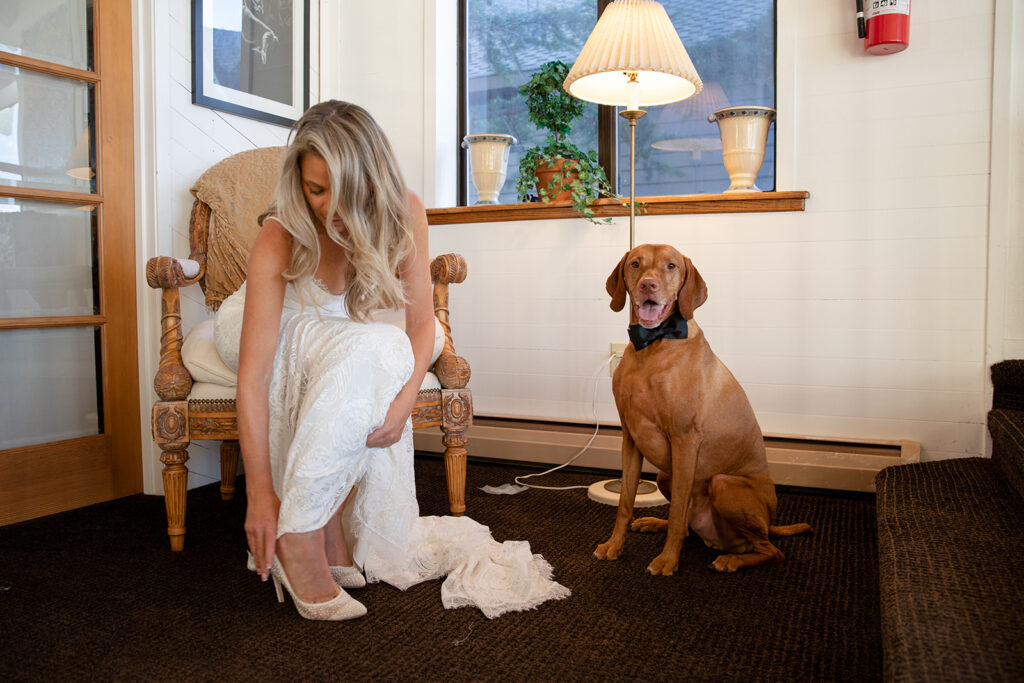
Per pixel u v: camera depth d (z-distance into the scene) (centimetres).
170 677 129
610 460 281
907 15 248
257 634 145
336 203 135
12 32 225
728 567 176
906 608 104
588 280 301
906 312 259
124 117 254
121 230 254
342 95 349
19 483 225
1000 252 247
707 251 282
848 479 245
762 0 297
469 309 321
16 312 228
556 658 135
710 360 187
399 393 156
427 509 230
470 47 348
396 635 144
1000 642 91
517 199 343
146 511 236
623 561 185
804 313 271
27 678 129
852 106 263
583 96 249
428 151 333
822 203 268
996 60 245
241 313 177
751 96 301
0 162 223
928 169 255
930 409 258
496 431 297
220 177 253
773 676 127
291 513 141
